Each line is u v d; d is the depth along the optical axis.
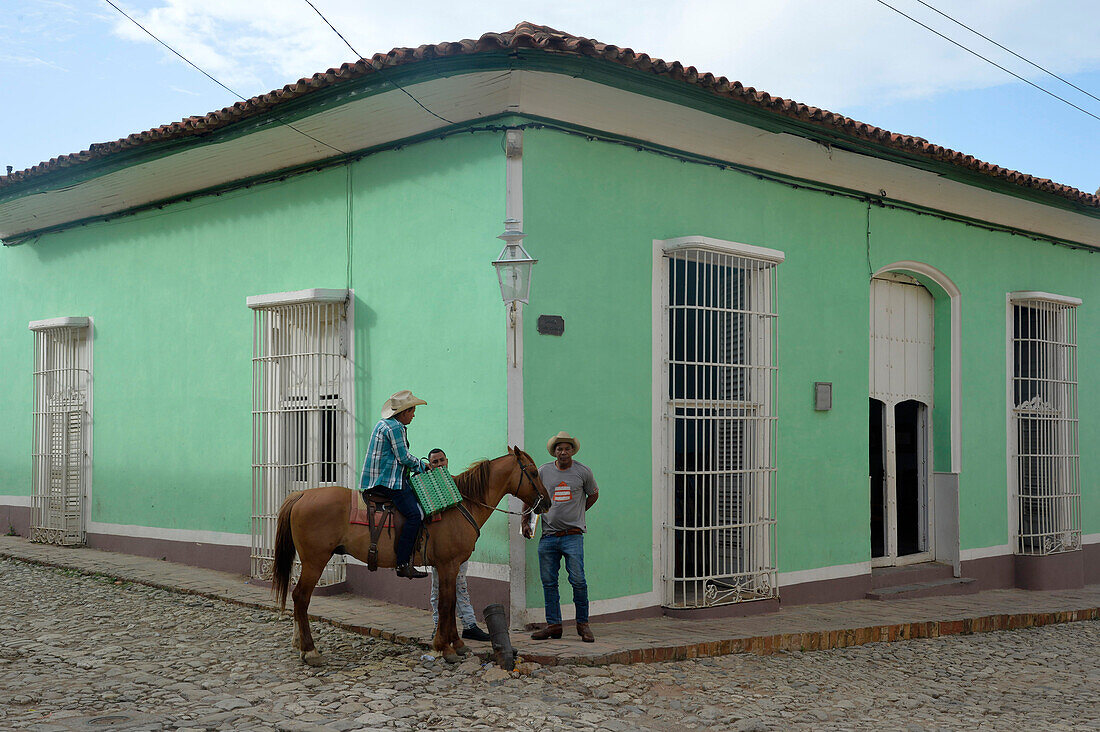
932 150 11.07
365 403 9.67
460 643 7.38
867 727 6.58
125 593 9.98
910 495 12.85
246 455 10.84
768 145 10.34
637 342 9.35
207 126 9.91
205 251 11.49
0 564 11.77
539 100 8.55
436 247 9.12
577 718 6.13
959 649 9.64
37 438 13.50
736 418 9.79
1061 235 14.35
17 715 5.78
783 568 10.56
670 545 9.52
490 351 8.60
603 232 9.12
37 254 13.89
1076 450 14.27
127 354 12.41
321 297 9.80
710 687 7.18
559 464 7.87
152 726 5.60
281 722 5.79
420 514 7.20
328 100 9.05
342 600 9.49
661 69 8.53
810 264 11.11
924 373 12.98
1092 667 9.25
